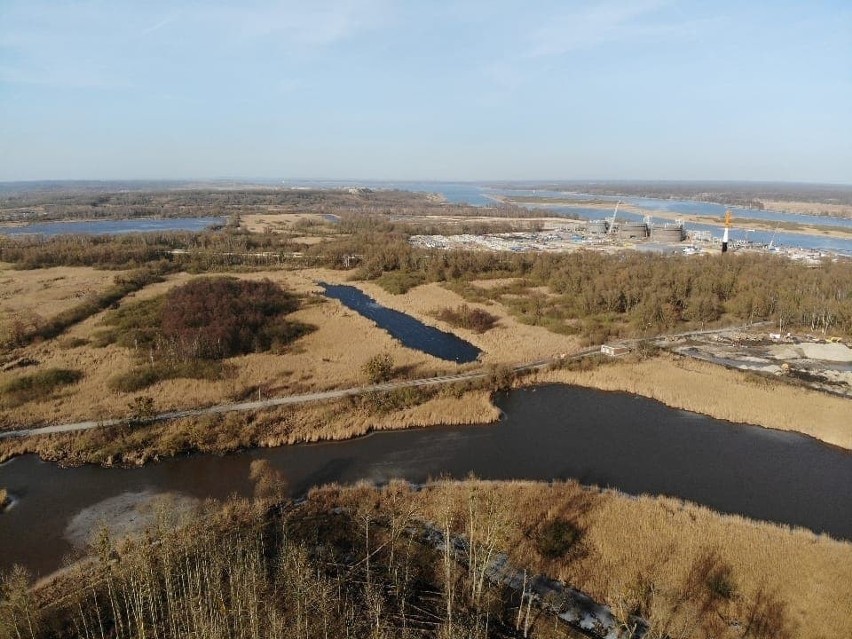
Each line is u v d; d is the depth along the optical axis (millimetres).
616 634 34375
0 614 32219
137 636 31594
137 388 69000
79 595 35750
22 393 66062
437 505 46719
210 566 36656
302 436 59219
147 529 38812
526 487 50094
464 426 63625
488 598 36188
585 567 40156
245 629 32000
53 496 48438
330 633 32750
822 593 37781
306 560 37875
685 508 47594
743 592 37875
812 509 48844
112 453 54219
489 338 95188
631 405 69875
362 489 49406
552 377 77875
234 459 55250
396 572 37625
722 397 70625
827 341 93375
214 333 84312
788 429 63781
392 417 63906
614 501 48156
